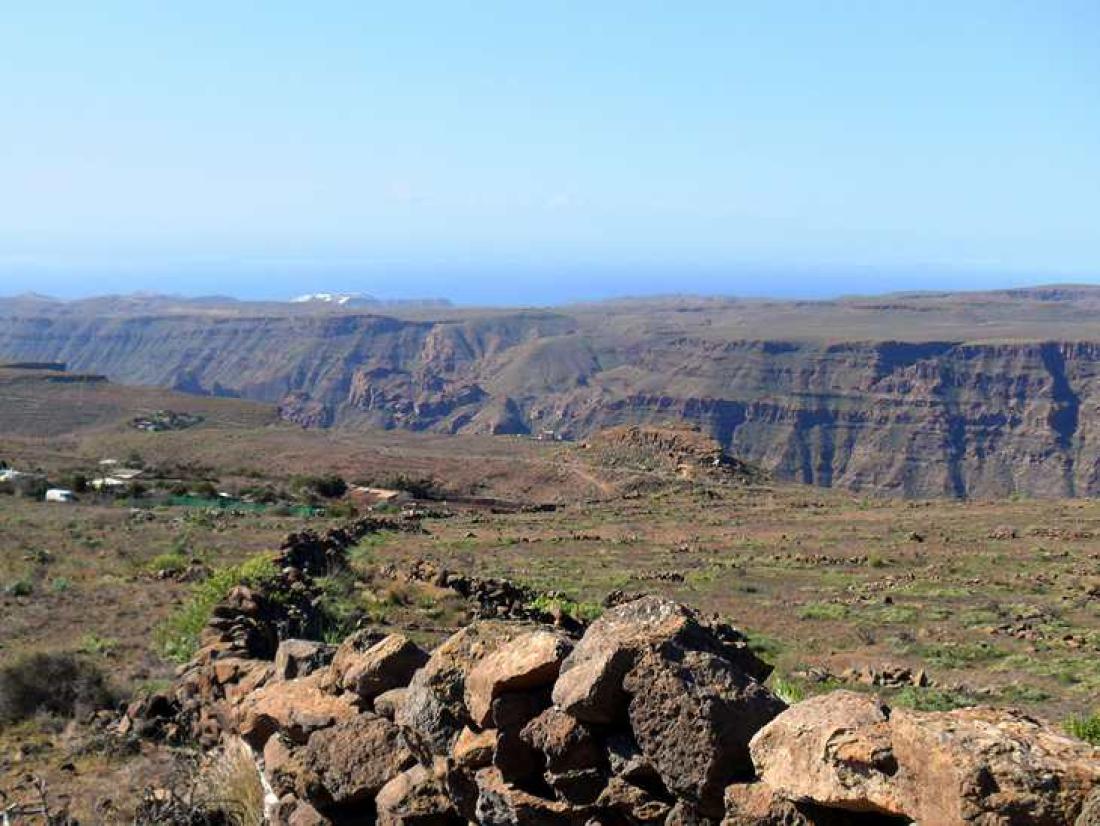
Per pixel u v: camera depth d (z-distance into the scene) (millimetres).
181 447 118375
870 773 4629
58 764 12898
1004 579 36375
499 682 6453
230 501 65188
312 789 8344
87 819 10805
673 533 51688
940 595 33875
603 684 5789
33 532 43562
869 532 49625
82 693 15484
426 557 42250
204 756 11750
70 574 31031
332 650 10828
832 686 21344
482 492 83250
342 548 39062
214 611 18078
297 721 9031
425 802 7301
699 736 5355
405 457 105438
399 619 23719
